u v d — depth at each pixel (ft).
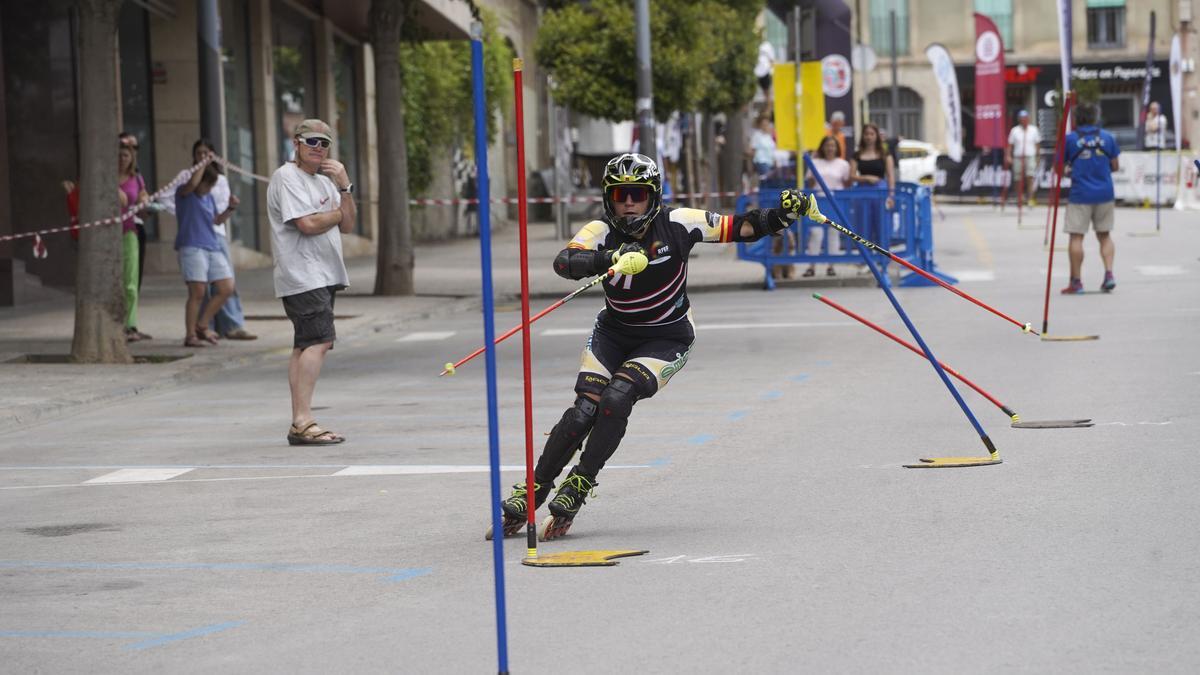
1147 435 56.49
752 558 40.68
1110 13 405.59
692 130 272.72
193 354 96.94
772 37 403.54
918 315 104.99
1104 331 90.94
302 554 43.62
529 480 41.19
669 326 45.52
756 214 44.62
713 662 31.68
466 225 261.85
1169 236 174.81
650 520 46.42
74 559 44.21
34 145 151.64
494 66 247.29
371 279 159.53
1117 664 30.53
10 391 80.94
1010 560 39.14
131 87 163.73
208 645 34.73
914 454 55.06
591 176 321.73
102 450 64.75
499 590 30.32
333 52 212.02
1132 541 40.63
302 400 64.03
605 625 34.81
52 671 33.19
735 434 61.21
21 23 151.02
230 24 173.47
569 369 85.46
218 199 101.55
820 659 31.58
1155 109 293.02
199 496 53.36
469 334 108.58
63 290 150.10
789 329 100.12
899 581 37.55
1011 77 408.26
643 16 162.81
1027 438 57.16
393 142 136.98
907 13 412.57
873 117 416.05
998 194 285.64
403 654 33.30
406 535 45.65
